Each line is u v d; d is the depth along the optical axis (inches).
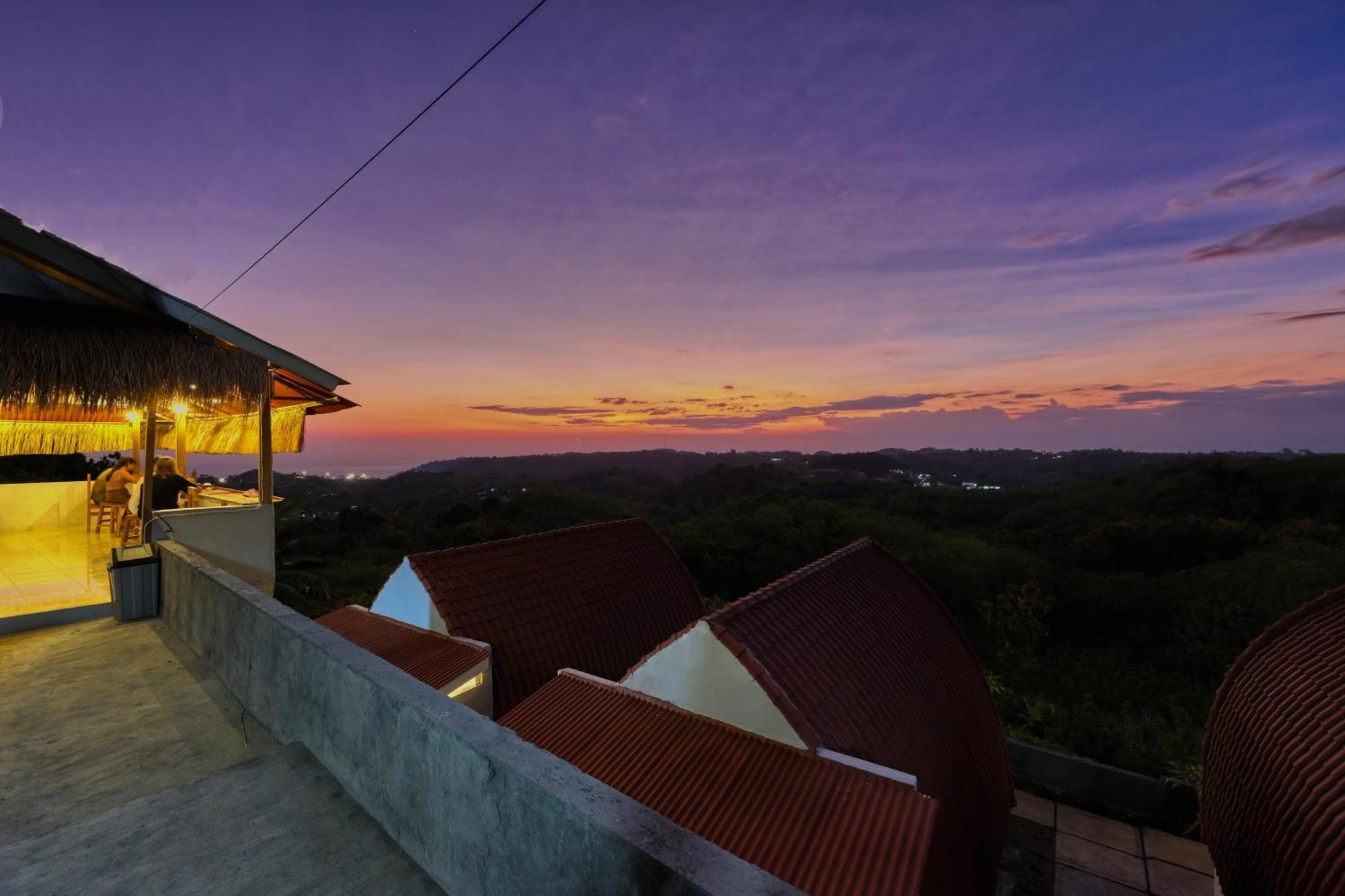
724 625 251.9
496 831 84.4
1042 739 447.8
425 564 362.3
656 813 71.2
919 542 1507.1
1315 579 912.9
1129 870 312.3
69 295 250.4
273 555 302.2
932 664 326.6
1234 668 255.8
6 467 604.4
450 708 100.2
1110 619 933.2
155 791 133.4
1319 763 192.4
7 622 226.2
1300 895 180.7
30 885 94.2
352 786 119.7
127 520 339.3
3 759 145.1
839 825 187.2
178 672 194.4
